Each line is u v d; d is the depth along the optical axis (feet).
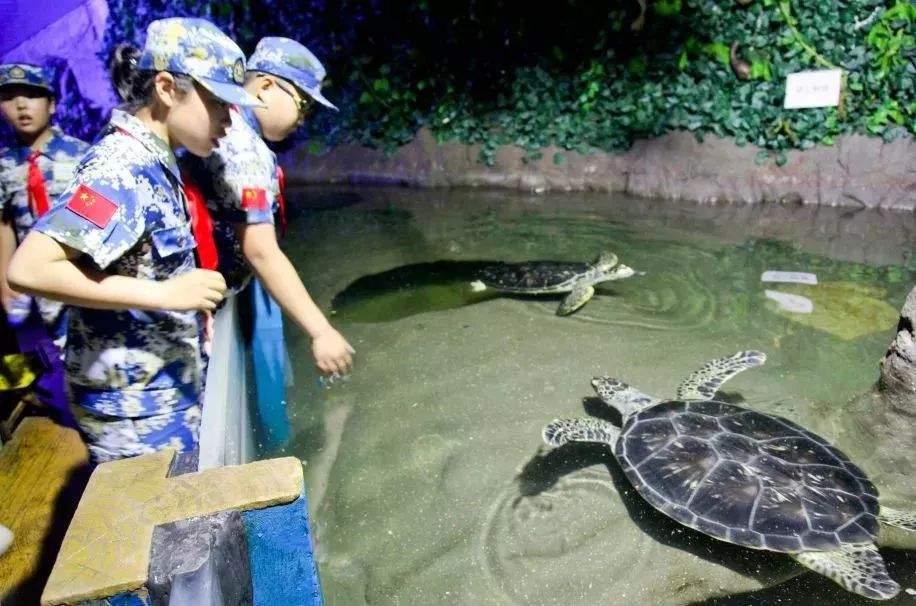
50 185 11.48
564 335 14.74
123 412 7.10
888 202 22.90
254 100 6.12
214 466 5.54
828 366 12.98
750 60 24.35
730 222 22.38
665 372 13.02
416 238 21.61
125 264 6.22
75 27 21.74
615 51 26.17
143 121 6.24
